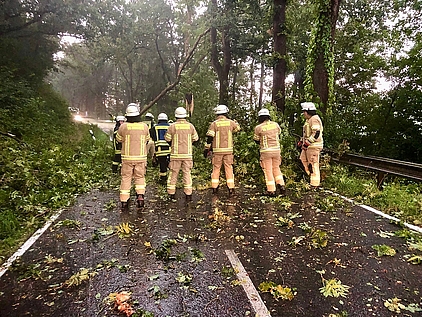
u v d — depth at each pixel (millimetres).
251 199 7531
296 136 11625
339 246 4781
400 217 6074
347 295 3482
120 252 4656
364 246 4773
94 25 20750
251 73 31031
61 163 9820
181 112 7410
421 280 3781
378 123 16828
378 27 17922
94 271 4078
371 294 3502
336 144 10930
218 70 19297
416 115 16109
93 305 3355
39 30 20312
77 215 6414
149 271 4074
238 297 3461
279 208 6773
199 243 4977
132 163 6738
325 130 11008
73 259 4438
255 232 5410
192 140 7559
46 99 21922
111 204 7176
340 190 8211
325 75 10711
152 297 3475
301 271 4035
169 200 7551
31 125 14992
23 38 20766
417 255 4430
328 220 5977
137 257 4484
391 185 8117
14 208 6359
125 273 4027
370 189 7652
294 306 3295
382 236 5152
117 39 24406
